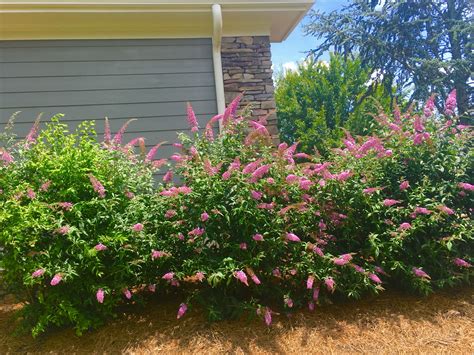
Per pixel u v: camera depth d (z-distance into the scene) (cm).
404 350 317
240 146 390
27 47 546
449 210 368
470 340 324
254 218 358
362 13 1298
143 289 397
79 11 528
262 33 599
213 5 549
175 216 371
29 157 381
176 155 403
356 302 391
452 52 1277
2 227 340
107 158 384
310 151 1562
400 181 405
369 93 1401
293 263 370
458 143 413
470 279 420
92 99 552
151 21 561
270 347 324
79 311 352
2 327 394
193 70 578
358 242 396
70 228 333
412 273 375
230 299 366
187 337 339
